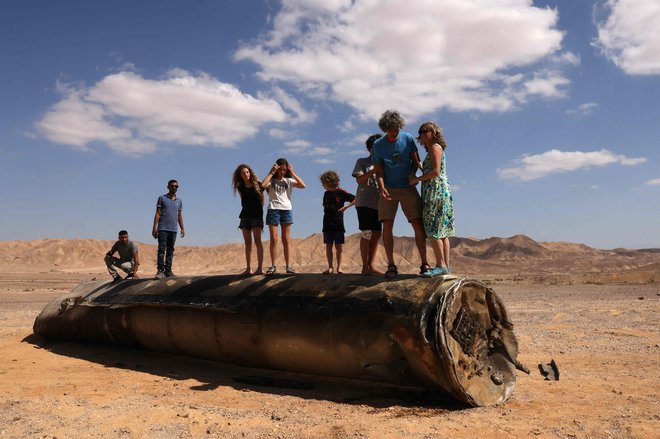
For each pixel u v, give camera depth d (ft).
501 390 22.06
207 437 17.74
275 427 18.56
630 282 150.00
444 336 20.17
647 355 32.81
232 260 523.29
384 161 24.18
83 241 565.94
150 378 27.53
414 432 17.72
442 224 23.34
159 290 31.83
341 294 23.34
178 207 39.11
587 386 24.63
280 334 24.39
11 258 526.16
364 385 25.07
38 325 39.86
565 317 56.03
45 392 24.32
